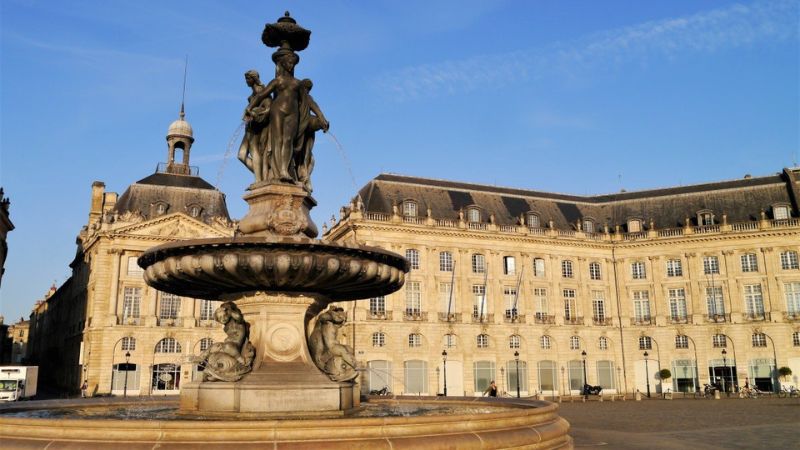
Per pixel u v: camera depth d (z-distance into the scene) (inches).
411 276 2329.0
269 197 486.9
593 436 869.8
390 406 561.0
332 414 425.4
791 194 2519.7
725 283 2504.9
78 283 2886.3
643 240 2623.0
